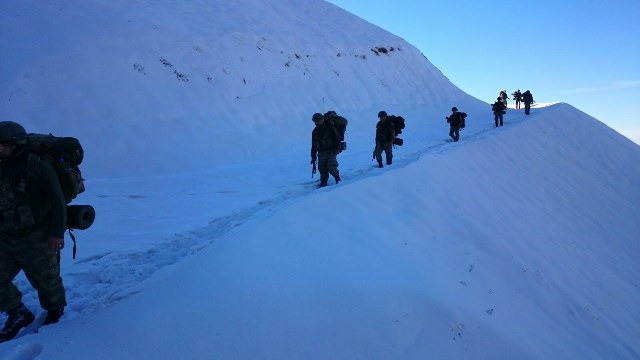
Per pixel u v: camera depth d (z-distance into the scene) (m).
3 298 3.36
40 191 3.26
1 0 19.53
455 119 19.70
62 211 3.22
